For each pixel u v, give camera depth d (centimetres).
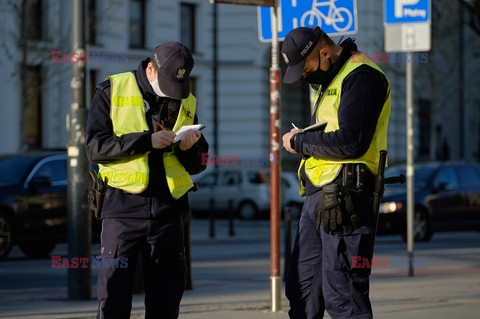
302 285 1189
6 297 2053
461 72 8931
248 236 4753
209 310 1745
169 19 7081
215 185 6481
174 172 1093
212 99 7450
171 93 1077
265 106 7550
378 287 2141
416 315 1656
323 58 1137
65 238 3338
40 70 5409
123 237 1084
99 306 1095
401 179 1152
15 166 3309
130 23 6862
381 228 4062
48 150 3450
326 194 1127
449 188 4294
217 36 7456
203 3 7388
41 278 2594
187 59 1074
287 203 6225
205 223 6031
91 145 1079
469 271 2616
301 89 8194
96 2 6366
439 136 9069
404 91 7394
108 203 1090
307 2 1752
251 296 1997
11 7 5153
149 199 1083
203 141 1141
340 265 1132
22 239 3234
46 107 6166
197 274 2647
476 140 9269
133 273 1099
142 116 1093
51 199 3300
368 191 1134
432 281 2289
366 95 1102
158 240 1091
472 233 5153
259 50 7481
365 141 1098
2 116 5809
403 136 7906
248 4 1659
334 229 1122
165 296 1105
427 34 2445
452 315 1656
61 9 5638
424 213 4194
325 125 1137
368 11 7394
